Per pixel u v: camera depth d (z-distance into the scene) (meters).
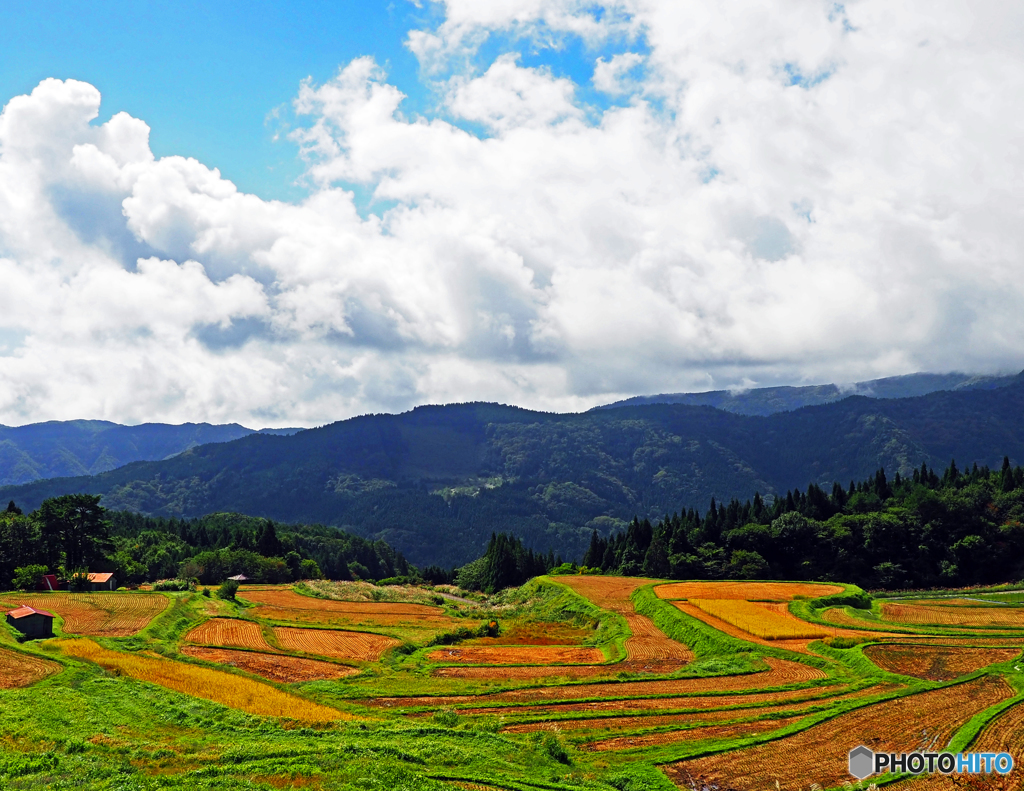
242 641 75.62
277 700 46.34
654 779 32.47
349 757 33.19
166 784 29.06
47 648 63.91
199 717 40.44
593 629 90.12
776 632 72.38
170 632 77.62
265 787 28.98
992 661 59.31
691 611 87.94
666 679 56.56
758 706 46.50
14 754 32.56
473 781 31.16
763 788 31.64
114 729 37.81
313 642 77.31
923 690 48.34
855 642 66.69
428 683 56.03
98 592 107.88
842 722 41.09
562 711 46.12
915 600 101.75
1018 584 112.12
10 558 117.94
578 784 31.94
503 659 69.56
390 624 94.75
